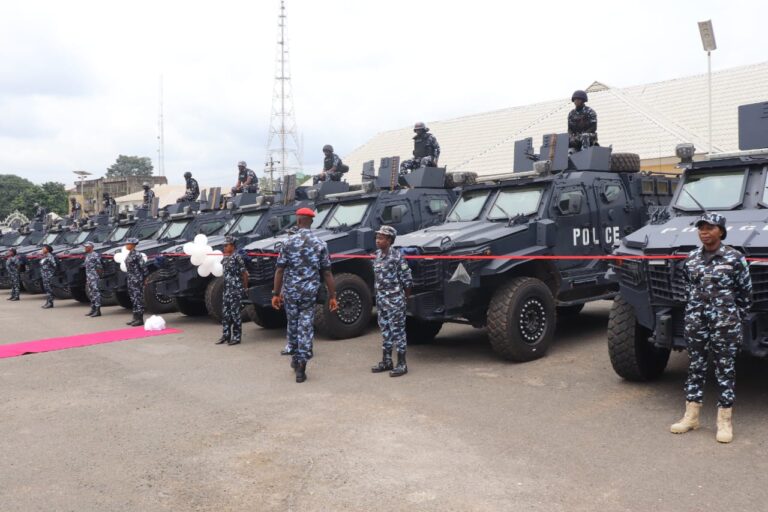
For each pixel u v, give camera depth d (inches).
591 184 330.3
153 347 344.8
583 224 319.9
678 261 192.7
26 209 2461.9
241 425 198.2
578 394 219.3
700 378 176.4
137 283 433.7
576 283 305.3
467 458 164.1
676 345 198.8
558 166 328.8
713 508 131.7
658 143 672.4
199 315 481.1
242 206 503.2
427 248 276.5
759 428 177.5
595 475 150.4
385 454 169.0
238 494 146.8
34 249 794.8
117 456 173.6
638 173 367.2
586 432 180.5
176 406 222.1
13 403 231.6
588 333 331.3
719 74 797.9
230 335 348.8
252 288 356.2
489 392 226.4
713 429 178.5
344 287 344.8
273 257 360.8
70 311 550.0
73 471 163.5
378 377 255.8
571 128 370.0
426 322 323.6
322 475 156.3
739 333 168.2
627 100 791.1
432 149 432.1
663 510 131.6
